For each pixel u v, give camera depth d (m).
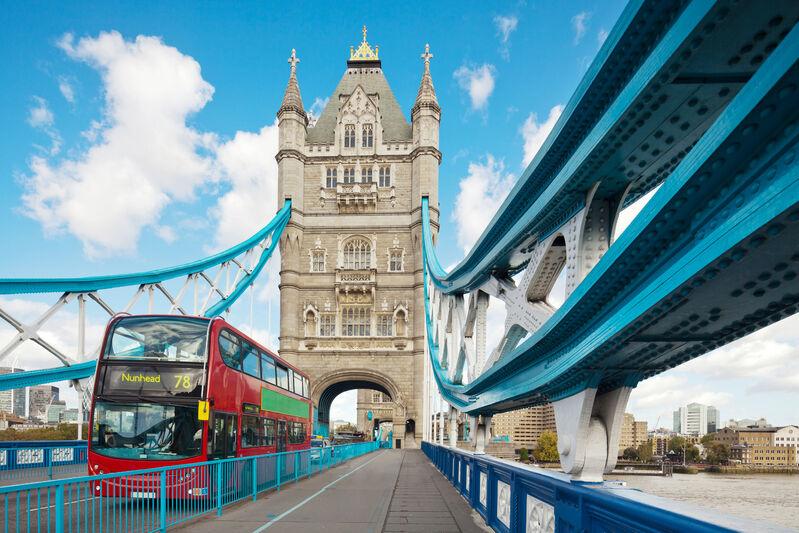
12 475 20.12
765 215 3.60
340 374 56.50
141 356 14.62
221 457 14.89
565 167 9.59
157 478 10.09
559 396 9.10
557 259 12.12
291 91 62.16
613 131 7.83
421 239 57.84
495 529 10.19
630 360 7.29
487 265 16.75
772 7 5.14
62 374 26.53
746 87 3.57
